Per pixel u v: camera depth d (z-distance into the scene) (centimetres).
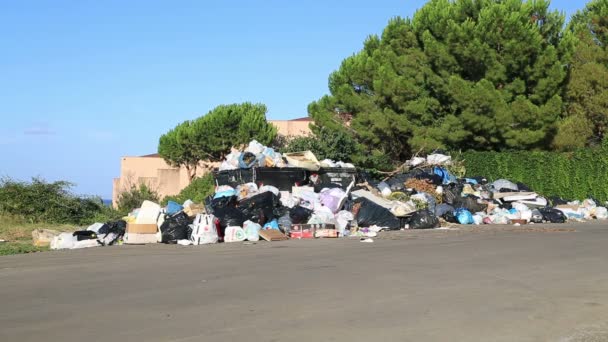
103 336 668
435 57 3125
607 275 1012
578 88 3166
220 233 1697
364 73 3406
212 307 799
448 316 738
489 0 3108
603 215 2494
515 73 3045
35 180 2222
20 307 830
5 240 1798
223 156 4556
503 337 654
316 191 2173
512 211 2300
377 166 3041
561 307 785
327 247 1468
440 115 3216
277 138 4625
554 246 1410
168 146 4747
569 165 2819
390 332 669
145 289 939
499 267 1102
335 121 3484
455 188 2400
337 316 740
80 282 1023
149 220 1708
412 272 1050
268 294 878
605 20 3378
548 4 3164
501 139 3045
